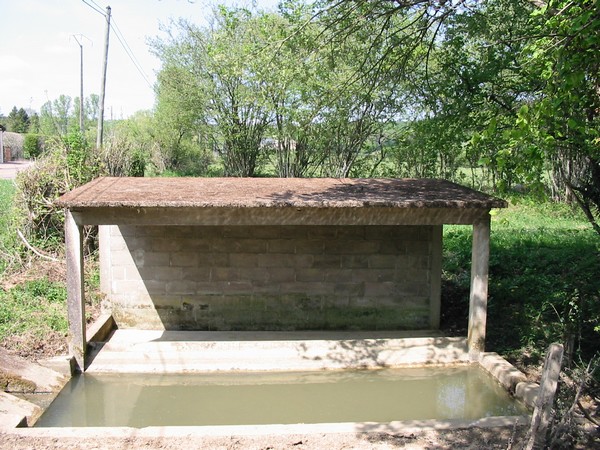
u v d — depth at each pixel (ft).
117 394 22.82
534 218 59.36
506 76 33.58
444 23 34.58
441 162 54.19
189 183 28.96
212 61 70.49
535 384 21.89
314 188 27.99
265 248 29.32
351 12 29.89
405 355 25.96
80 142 44.57
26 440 17.52
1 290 31.27
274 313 29.71
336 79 45.03
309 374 24.81
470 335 26.05
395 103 57.31
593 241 43.68
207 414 21.38
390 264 29.71
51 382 22.76
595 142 19.20
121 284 29.50
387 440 17.71
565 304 28.55
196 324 29.66
